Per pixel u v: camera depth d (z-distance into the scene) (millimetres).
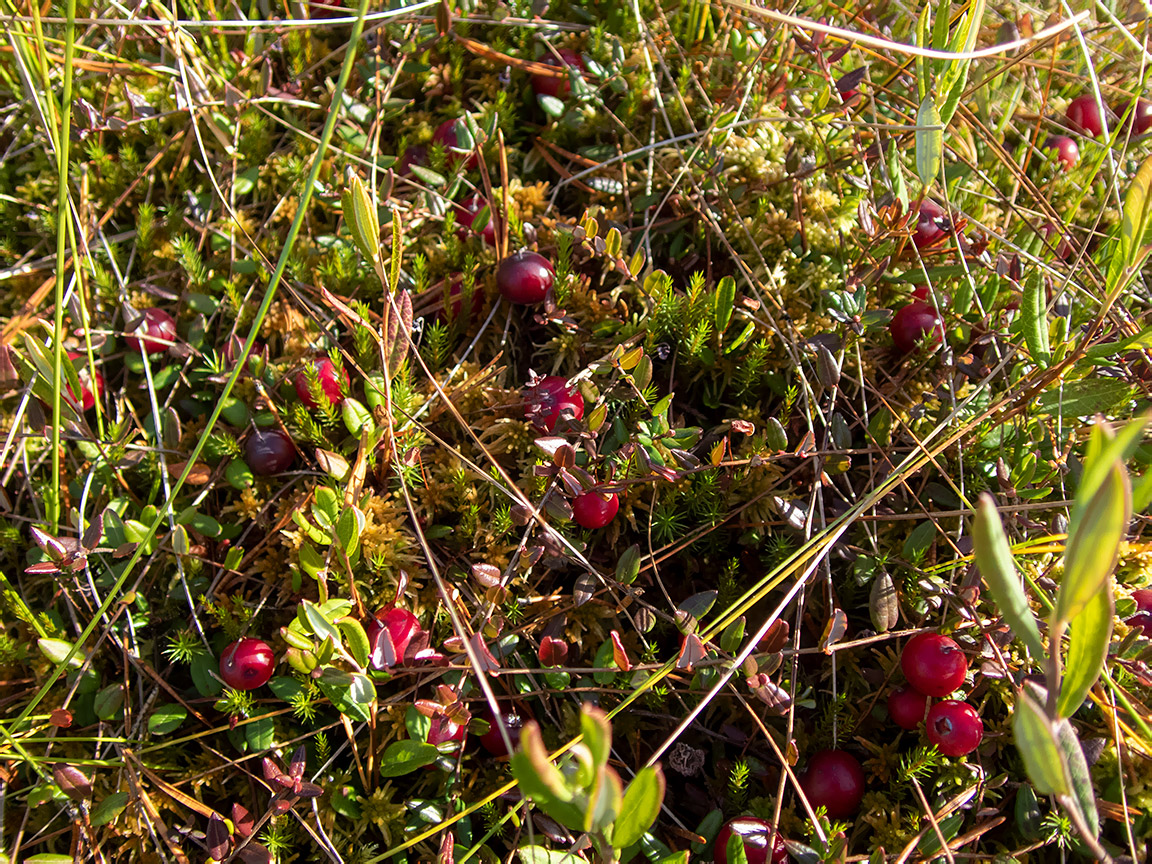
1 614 243
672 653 240
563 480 226
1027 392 223
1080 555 124
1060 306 247
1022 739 132
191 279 273
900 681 231
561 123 302
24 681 234
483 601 230
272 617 243
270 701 228
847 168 286
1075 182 304
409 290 277
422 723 214
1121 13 309
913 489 250
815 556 228
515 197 289
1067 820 210
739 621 211
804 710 237
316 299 277
